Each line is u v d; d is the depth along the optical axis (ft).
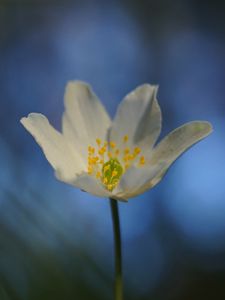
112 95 1.12
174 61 1.18
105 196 0.50
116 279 0.50
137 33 1.18
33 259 0.61
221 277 0.95
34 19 1.12
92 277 0.63
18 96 1.03
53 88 1.08
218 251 0.96
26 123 0.51
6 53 1.08
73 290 0.62
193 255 0.95
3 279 0.59
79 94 0.58
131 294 0.72
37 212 0.63
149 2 1.19
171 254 0.95
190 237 0.97
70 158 0.55
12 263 0.60
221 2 1.22
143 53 1.17
